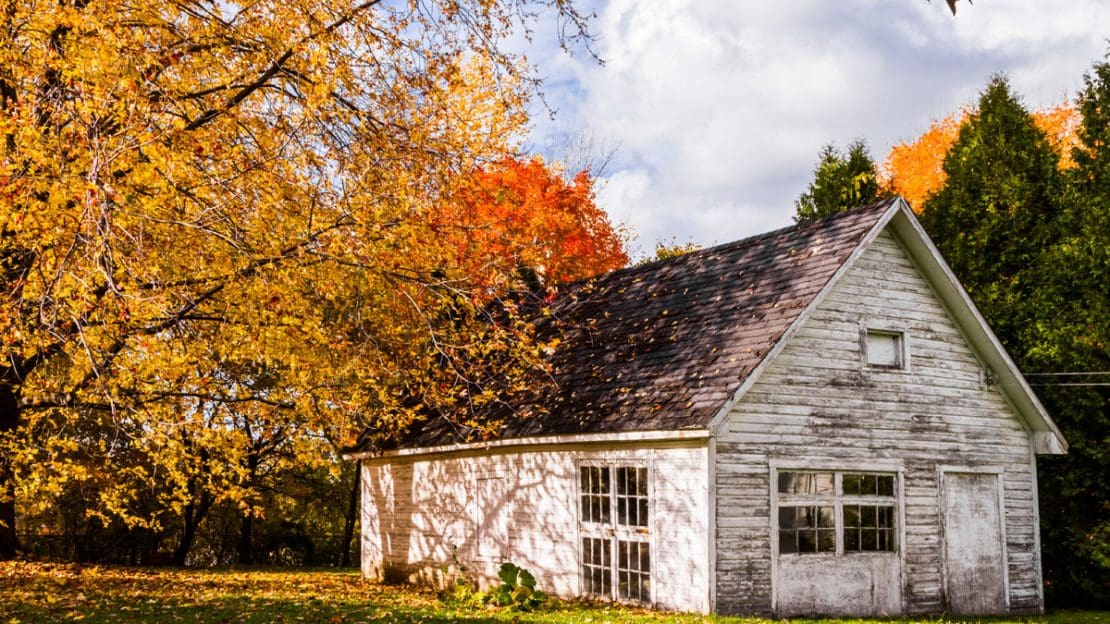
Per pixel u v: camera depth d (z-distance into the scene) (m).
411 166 14.70
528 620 13.88
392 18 14.49
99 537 29.38
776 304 16.41
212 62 13.89
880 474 17.11
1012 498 18.80
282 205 13.55
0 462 15.66
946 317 18.44
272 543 34.09
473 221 16.06
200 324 15.67
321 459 16.66
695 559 15.01
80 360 14.19
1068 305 21.33
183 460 14.94
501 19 14.67
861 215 17.42
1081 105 23.72
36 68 12.41
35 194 11.77
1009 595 18.39
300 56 13.52
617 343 18.83
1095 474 20.25
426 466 21.67
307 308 15.30
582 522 17.19
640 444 16.19
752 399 15.65
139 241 11.37
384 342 16.31
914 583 17.14
